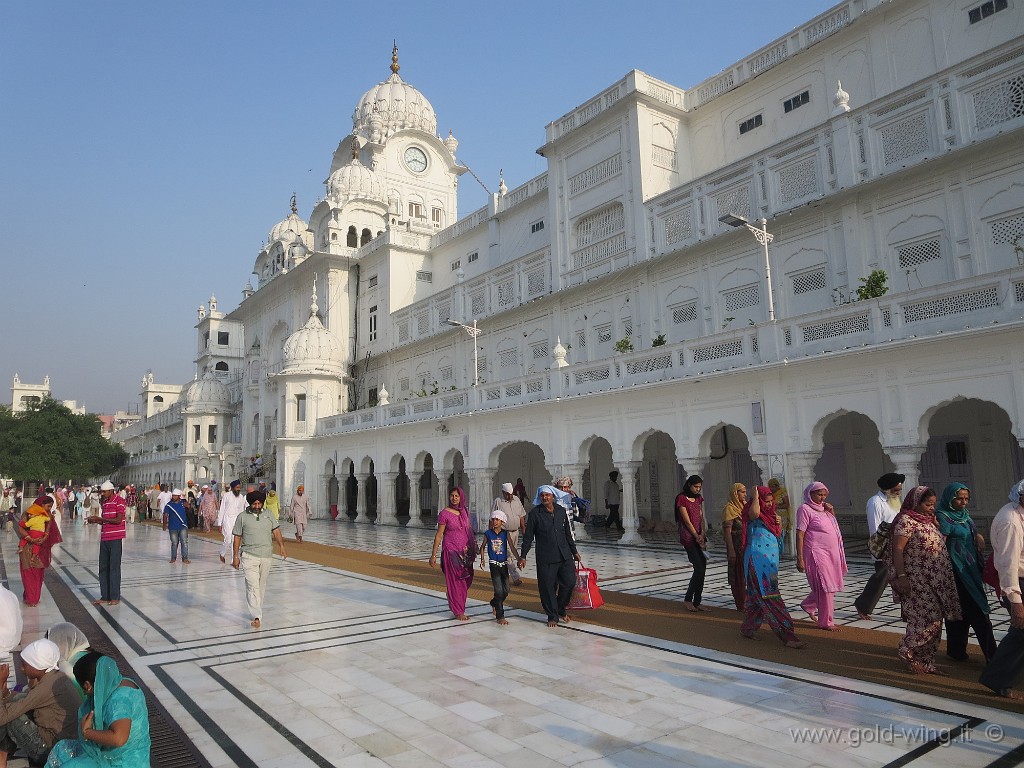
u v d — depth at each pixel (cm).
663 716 481
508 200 2938
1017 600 482
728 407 1480
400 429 2620
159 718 509
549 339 2427
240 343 6438
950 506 583
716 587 1035
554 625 780
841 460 1748
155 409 8044
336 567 1375
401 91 4447
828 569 724
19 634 526
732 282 1853
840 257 1619
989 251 1384
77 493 3306
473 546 863
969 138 1406
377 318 3478
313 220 3897
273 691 568
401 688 564
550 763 410
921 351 1170
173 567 1434
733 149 2127
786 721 465
